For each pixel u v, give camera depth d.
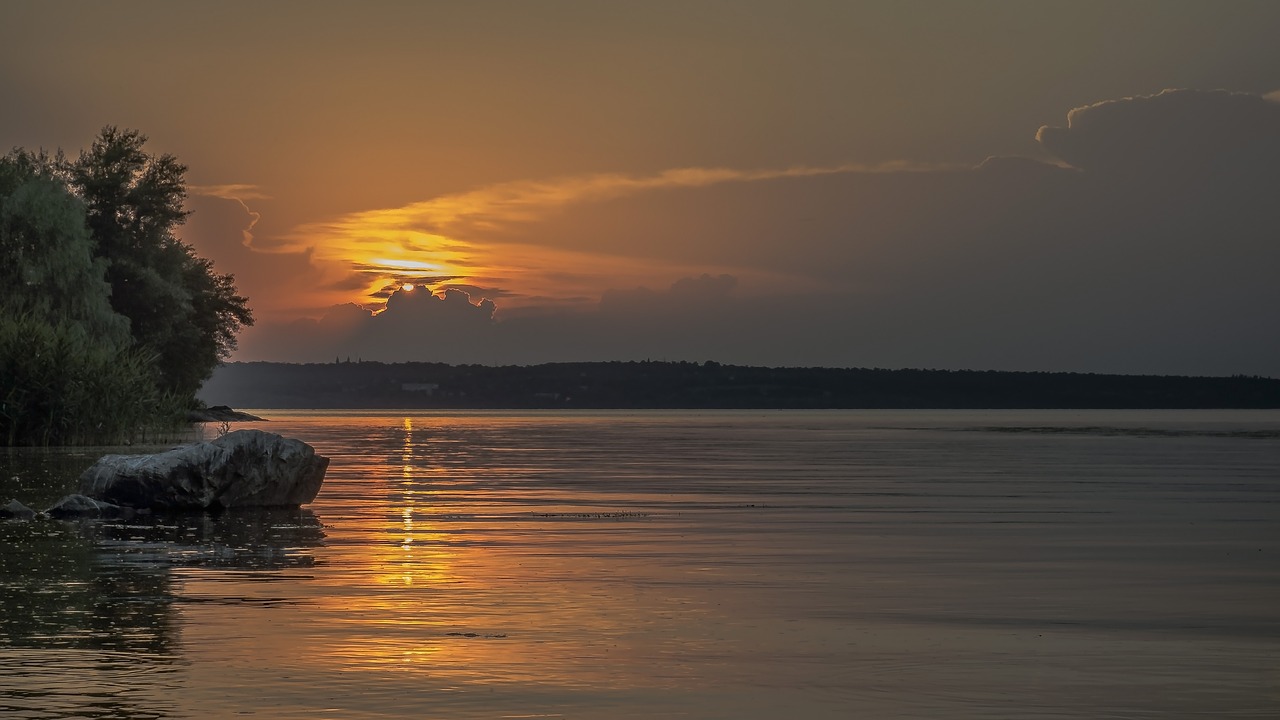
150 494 33.97
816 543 27.83
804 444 98.19
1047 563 24.47
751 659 15.18
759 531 30.44
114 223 100.38
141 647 15.57
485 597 19.67
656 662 14.99
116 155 101.38
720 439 111.12
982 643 16.23
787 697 13.36
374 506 37.06
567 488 45.72
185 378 106.38
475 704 12.98
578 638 16.38
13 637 16.14
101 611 18.11
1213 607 19.19
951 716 12.64
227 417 164.12
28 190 79.62
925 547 27.09
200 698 13.10
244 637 16.23
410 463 65.12
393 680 13.97
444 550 26.02
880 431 143.12
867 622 17.72
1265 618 18.22
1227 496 42.72
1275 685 13.97
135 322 99.69
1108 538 29.14
